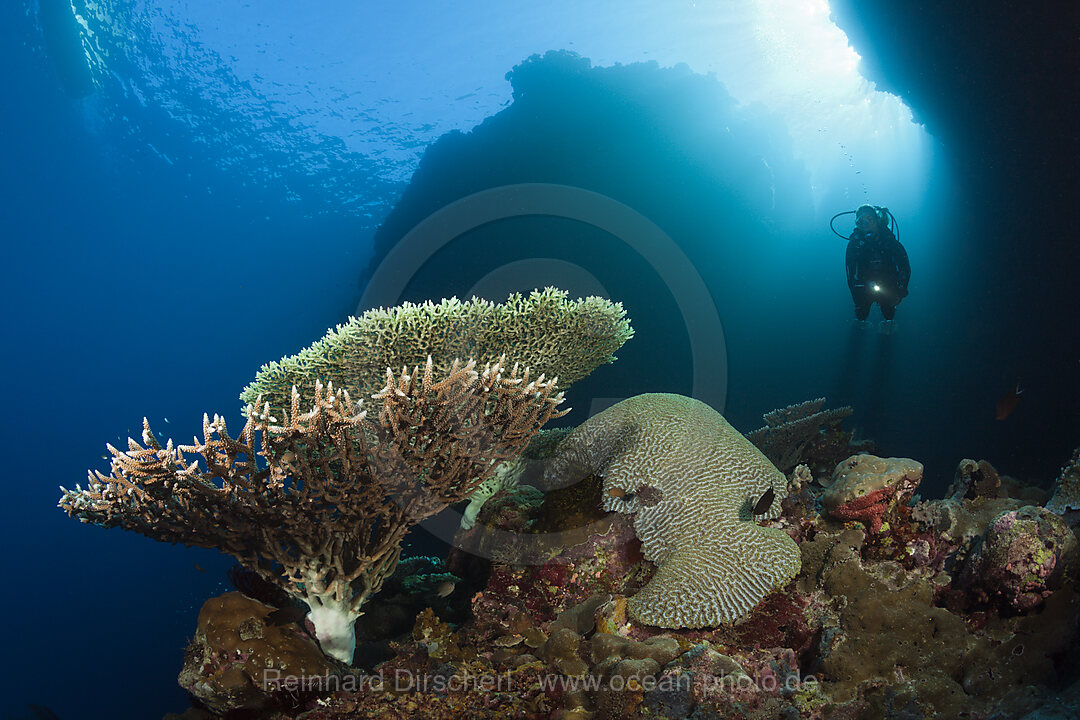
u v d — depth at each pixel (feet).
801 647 9.16
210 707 9.03
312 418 8.68
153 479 8.92
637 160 73.56
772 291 75.87
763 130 76.18
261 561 10.23
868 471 10.33
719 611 9.09
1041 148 38.40
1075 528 9.04
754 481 10.69
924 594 8.87
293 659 8.81
